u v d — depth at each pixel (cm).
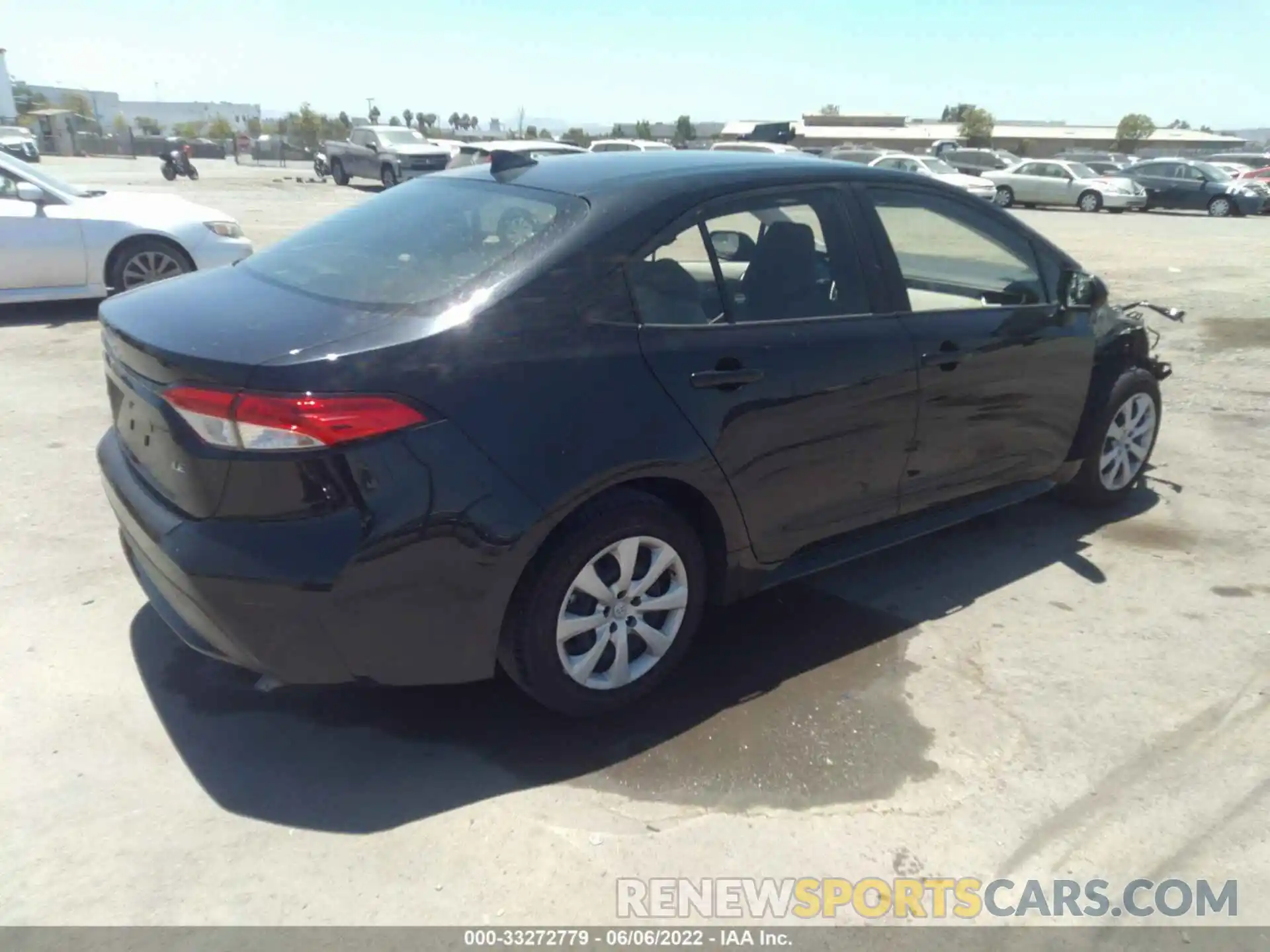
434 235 319
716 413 308
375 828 265
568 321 284
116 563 408
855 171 371
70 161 4350
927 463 386
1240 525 484
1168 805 282
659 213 310
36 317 873
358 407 250
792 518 346
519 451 270
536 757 296
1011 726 317
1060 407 440
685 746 304
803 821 273
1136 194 2761
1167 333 930
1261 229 2234
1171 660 359
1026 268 428
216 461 254
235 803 273
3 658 337
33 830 261
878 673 346
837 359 340
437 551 262
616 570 303
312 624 257
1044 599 405
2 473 498
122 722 306
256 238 1437
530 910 241
